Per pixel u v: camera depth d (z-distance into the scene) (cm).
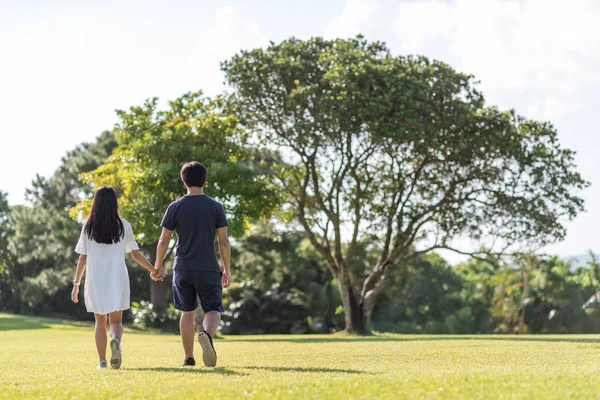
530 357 945
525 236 3159
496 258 3303
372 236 3306
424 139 2842
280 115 2991
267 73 3044
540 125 3256
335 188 3180
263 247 5278
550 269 6900
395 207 3241
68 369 827
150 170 2772
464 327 6512
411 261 6284
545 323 6925
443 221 3212
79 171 5219
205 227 793
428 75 2991
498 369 722
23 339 2406
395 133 2848
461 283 6994
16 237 5684
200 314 2909
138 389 568
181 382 604
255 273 5544
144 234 2836
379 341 1875
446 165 3158
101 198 799
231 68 3080
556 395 488
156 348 1470
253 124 3108
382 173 3198
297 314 5612
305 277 5722
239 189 2830
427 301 6744
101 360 811
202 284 788
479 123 3130
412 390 525
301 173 3284
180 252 796
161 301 4900
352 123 2858
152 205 2778
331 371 724
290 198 3375
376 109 2800
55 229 5322
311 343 1766
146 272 5834
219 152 2942
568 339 1948
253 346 1538
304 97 2895
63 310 6269
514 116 3269
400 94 2861
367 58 3053
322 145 2936
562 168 3192
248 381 603
